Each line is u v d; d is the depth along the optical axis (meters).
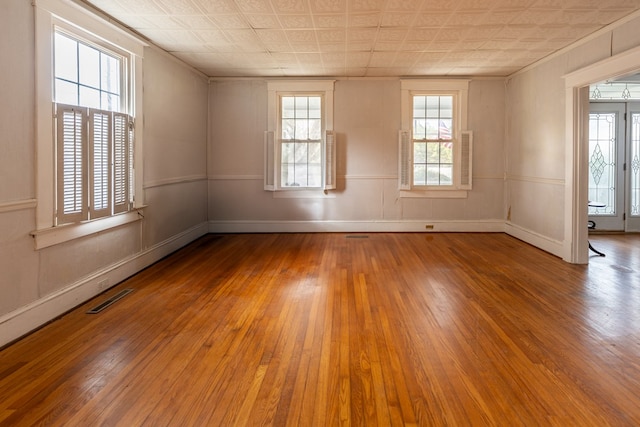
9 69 2.96
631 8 4.12
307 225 7.66
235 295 4.07
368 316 3.51
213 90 7.49
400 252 6.02
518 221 7.01
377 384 2.42
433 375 2.53
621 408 2.18
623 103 7.64
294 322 3.38
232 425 2.04
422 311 3.63
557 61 5.70
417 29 4.84
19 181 3.07
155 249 5.37
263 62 6.38
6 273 2.94
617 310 3.64
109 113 4.12
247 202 7.64
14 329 2.99
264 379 2.48
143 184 4.96
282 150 7.60
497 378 2.49
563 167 5.55
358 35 5.08
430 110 7.58
